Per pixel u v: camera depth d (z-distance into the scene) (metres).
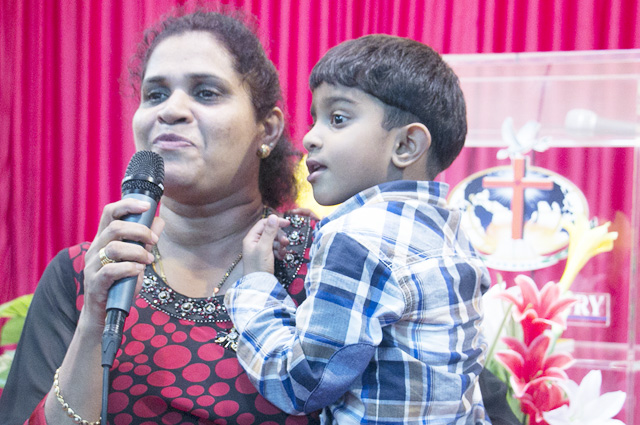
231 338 1.09
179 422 1.04
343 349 0.89
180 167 1.08
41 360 1.11
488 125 1.48
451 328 0.98
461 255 1.04
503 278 1.46
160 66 1.11
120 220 0.94
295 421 1.05
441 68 1.09
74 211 2.92
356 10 2.81
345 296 0.91
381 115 1.03
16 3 2.92
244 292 1.04
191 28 1.15
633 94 1.43
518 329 1.44
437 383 0.94
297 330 0.93
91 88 2.91
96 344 0.96
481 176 1.48
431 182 1.04
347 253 0.92
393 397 0.93
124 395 1.05
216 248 1.19
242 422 1.04
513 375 1.43
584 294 1.43
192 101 1.11
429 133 1.05
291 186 1.34
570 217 1.44
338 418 0.96
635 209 1.42
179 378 1.06
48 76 2.93
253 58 1.16
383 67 1.03
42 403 0.99
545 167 1.46
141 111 1.12
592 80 1.44
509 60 1.47
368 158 1.03
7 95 2.96
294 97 2.81
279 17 2.81
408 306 0.93
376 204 0.99
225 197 1.17
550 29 2.68
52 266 1.20
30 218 2.96
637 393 1.41
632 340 1.42
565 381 1.42
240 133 1.12
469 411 1.02
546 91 1.46
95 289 0.91
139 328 1.11
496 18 2.72
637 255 1.42
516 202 1.46
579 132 1.44
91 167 2.92
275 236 1.17
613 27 2.63
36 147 2.93
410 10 2.75
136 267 0.90
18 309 1.76
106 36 2.88
